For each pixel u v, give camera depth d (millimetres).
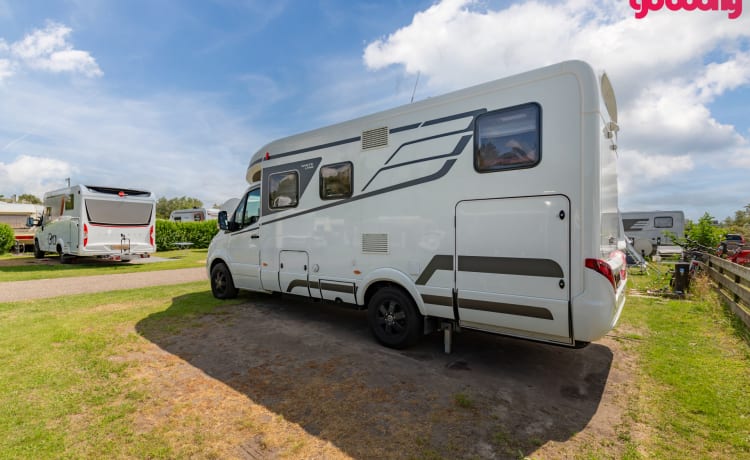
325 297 4973
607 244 3311
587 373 3719
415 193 4023
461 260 3682
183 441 2582
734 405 3031
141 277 10133
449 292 3760
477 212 3580
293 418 2877
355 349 4379
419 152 4004
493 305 3482
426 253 3934
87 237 11742
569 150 3104
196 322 5461
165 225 20656
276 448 2514
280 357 4113
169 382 3477
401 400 3156
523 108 3340
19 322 5363
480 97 3602
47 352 4172
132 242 12680
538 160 3238
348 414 2936
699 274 8312
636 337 4734
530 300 3262
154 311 6070
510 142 3398
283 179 5480
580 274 3035
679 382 3457
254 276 6000
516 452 2482
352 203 4602
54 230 13406
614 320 3139
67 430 2697
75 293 7664
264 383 3465
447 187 3791
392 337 4352
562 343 3268
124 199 12484
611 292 2998
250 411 2973
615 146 3900
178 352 4238
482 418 2889
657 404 3090
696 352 4191
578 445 2561
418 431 2709
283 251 5504
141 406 3043
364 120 4504
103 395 3211
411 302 4148
